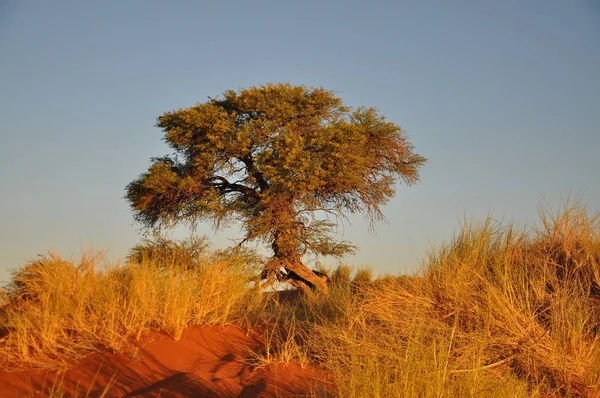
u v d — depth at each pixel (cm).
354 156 2108
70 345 649
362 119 2320
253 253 1977
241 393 579
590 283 805
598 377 632
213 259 924
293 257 2111
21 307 740
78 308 712
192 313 806
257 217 2105
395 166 2406
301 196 2120
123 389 569
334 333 716
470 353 632
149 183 2169
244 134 2084
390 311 772
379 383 503
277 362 674
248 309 886
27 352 608
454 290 781
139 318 736
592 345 661
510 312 725
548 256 862
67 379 578
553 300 743
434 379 504
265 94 2192
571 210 908
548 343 679
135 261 853
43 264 834
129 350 662
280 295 1491
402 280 884
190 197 2255
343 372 596
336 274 1720
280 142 2134
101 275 800
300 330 809
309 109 2198
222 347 739
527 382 625
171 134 2177
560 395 627
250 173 2200
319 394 553
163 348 690
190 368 654
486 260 853
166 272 830
